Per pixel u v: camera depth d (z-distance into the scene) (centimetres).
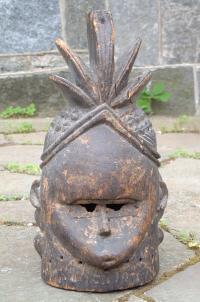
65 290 258
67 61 263
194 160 457
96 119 249
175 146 499
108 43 255
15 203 374
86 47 595
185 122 571
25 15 588
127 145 250
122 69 256
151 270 263
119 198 248
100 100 253
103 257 242
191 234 317
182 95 596
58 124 258
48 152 257
